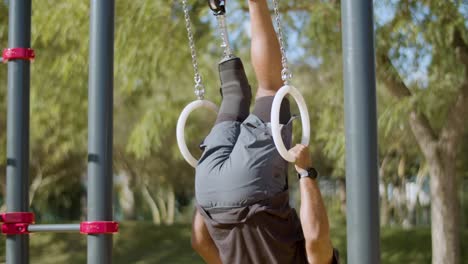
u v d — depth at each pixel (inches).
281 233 99.9
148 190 950.4
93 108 120.2
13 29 131.6
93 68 121.0
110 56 121.7
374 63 99.1
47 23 336.8
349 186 98.0
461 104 363.6
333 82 354.6
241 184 98.2
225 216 100.3
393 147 485.7
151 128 357.7
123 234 714.8
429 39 313.0
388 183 858.8
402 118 321.4
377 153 97.9
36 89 370.6
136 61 334.6
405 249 643.5
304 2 348.2
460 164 548.1
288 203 101.7
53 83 371.6
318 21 305.0
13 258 127.0
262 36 110.0
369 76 98.3
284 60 100.7
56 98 372.5
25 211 129.3
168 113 362.0
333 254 100.5
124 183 927.7
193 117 493.0
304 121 101.0
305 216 97.1
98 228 116.9
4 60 132.5
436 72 326.0
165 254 669.9
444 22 318.7
